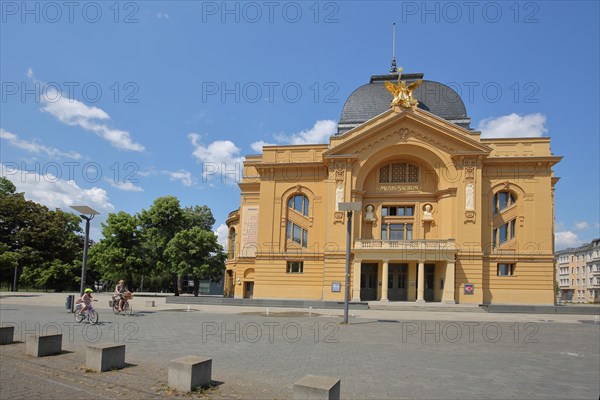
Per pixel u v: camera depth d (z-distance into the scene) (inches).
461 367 474.9
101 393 335.0
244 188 1941.4
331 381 299.9
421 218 1713.8
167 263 2199.8
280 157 1809.8
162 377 385.4
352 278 1622.8
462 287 1553.9
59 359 450.3
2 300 1513.3
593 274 4023.1
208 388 355.6
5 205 2233.0
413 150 1691.7
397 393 362.6
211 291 3503.9
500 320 1080.8
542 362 518.6
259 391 354.6
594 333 841.5
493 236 1637.6
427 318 1096.2
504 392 372.8
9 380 368.2
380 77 1979.6
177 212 2262.6
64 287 2600.9
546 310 1317.7
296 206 1781.5
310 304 1414.9
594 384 407.8
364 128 1715.1
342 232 1658.5
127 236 2134.6
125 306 1028.5
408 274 1669.5
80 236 2849.4
